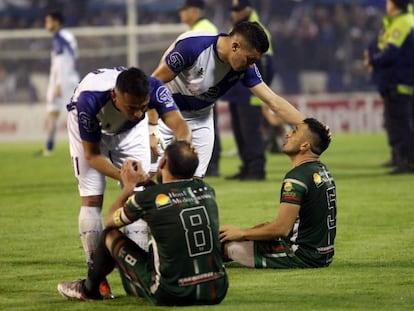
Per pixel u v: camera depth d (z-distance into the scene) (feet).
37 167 152.66
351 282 60.75
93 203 60.95
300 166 63.87
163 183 53.31
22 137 220.43
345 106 222.69
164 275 52.60
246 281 61.26
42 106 220.64
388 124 128.88
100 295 56.49
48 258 72.13
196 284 52.60
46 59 221.05
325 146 64.28
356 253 71.20
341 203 99.86
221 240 65.67
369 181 120.78
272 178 126.52
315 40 233.76
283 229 63.67
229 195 107.65
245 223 87.76
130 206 52.80
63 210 99.55
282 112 68.85
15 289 61.05
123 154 63.46
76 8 244.01
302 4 240.12
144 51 217.77
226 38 67.46
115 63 218.38
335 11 237.45
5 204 105.29
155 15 246.47
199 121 73.72
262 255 65.21
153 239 52.95
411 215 90.68
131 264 53.88
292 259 64.75
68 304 55.93
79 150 60.70
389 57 124.06
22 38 219.61
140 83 54.08
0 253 74.38
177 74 68.95
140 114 55.36
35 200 108.78
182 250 52.26
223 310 52.70
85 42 217.56
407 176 125.70
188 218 52.47
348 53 234.38
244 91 120.78
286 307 53.83
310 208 63.93
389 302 55.11
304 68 233.55
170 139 73.61
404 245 74.64
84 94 57.11
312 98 223.51
